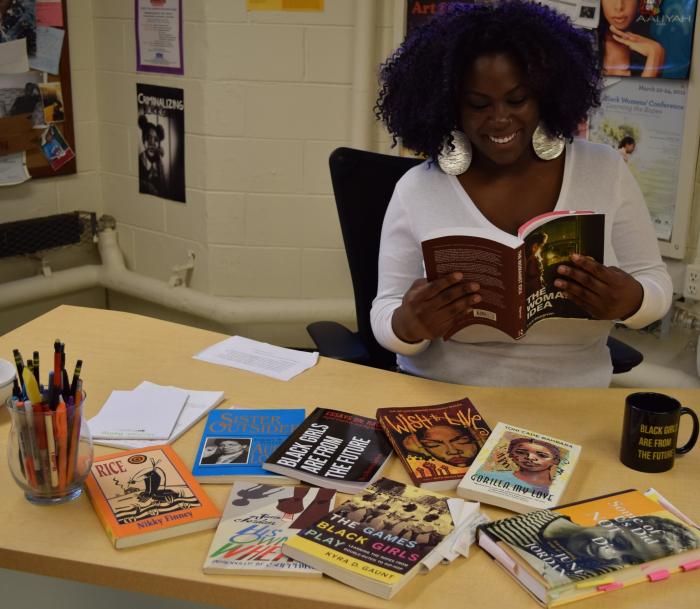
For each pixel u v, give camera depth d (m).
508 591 1.03
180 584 1.05
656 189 2.34
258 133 2.76
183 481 1.23
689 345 2.38
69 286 3.06
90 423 1.41
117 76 2.94
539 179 1.68
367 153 1.89
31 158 2.89
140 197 3.02
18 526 1.14
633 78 2.30
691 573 1.06
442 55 1.62
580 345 1.68
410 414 1.42
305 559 1.06
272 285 2.93
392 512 1.15
